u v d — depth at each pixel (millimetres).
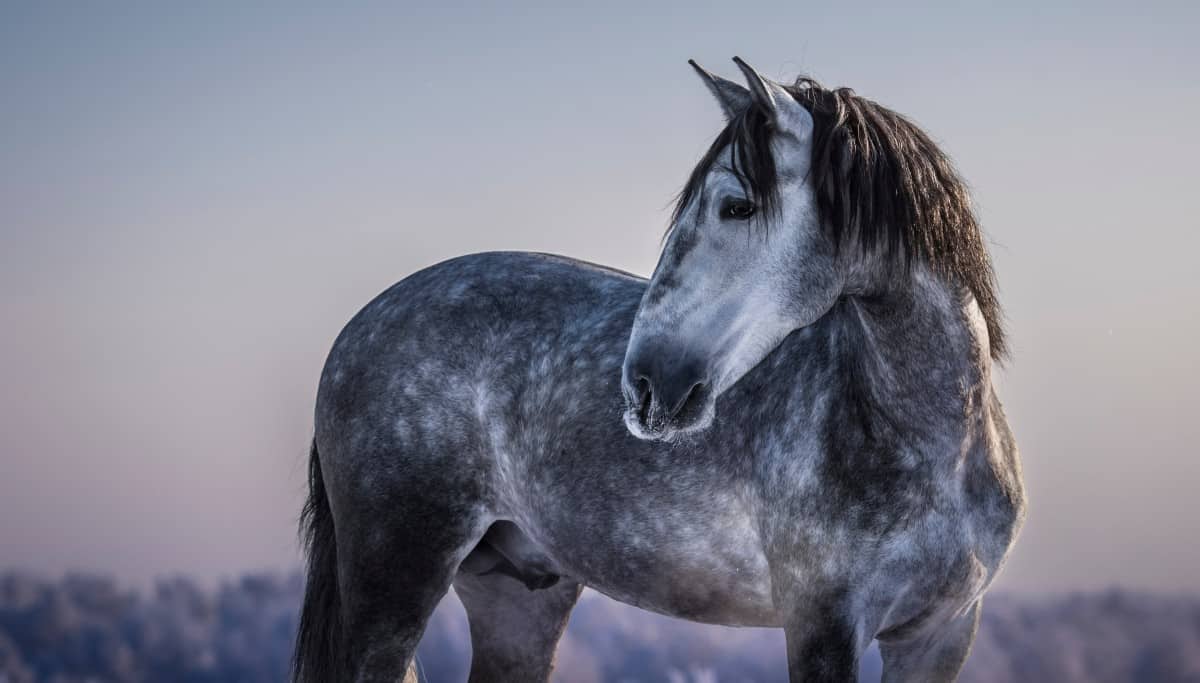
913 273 4777
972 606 5383
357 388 6340
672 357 4574
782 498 5191
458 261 6594
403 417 6172
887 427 4980
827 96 4797
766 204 4527
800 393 5242
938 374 4926
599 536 5762
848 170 4586
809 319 4660
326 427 6496
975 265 4922
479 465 6137
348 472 6293
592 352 5863
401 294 6520
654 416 4582
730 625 5789
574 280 6238
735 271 4586
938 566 5047
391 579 6102
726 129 4746
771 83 4586
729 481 5395
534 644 6773
